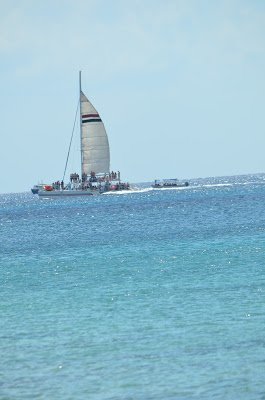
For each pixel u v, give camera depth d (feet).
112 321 380.17
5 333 365.81
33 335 359.87
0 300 456.45
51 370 304.50
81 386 284.41
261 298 417.90
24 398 274.16
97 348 331.77
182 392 272.92
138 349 326.85
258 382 278.46
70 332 362.12
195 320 372.99
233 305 402.93
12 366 311.88
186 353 317.42
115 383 285.64
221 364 300.40
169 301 423.64
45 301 444.96
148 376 291.38
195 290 454.40
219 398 265.34
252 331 345.92
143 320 378.53
